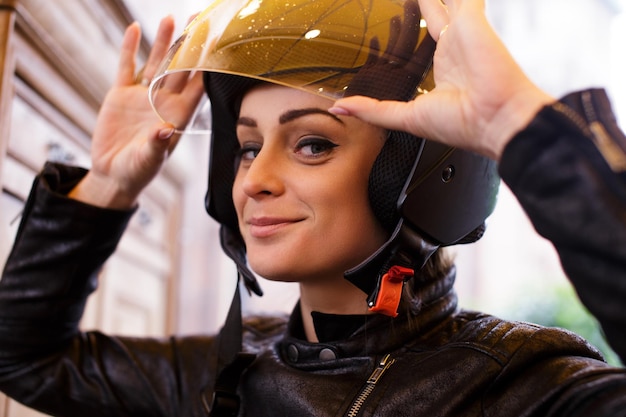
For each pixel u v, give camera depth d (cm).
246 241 77
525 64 411
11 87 105
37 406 96
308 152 74
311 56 69
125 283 160
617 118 57
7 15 103
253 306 239
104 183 96
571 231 54
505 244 410
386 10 73
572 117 56
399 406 68
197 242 235
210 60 72
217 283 235
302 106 73
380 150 73
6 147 105
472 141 60
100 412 94
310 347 78
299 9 72
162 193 184
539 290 344
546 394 64
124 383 95
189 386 93
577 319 319
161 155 93
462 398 67
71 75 128
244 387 81
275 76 69
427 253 73
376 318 77
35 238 94
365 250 74
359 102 64
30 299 94
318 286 78
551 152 55
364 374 74
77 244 94
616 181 54
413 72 69
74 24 125
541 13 415
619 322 52
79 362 97
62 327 96
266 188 73
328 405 72
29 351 95
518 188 57
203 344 98
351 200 73
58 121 128
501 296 401
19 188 115
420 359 72
